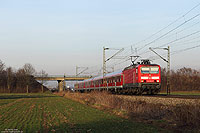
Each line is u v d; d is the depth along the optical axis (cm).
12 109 2512
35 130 1265
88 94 3828
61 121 1606
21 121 1609
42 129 1295
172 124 1352
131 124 1460
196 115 1268
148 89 3183
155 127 1346
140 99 2348
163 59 3484
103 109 2411
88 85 6034
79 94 4631
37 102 3606
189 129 1215
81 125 1436
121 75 3791
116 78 4038
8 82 8494
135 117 1733
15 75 9450
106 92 3250
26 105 3041
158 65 3158
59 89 9494
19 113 2125
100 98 2972
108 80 4519
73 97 4497
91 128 1328
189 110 1345
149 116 1686
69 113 2091
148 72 3105
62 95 6319
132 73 3325
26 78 8212
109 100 2634
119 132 1210
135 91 3319
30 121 1614
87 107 2684
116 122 1548
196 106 1326
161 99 2014
